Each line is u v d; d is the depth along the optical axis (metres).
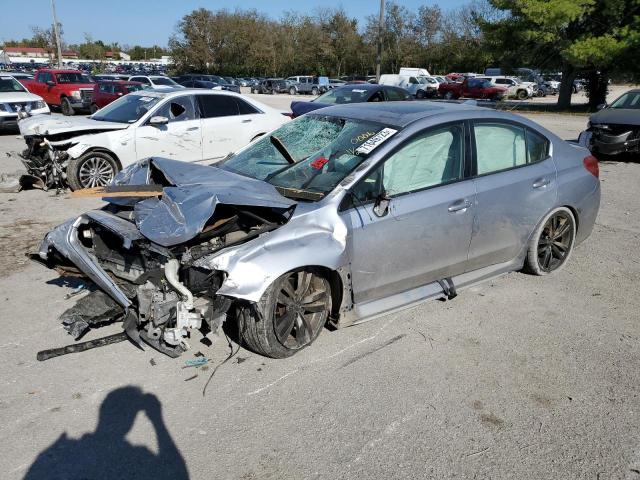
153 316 3.23
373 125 4.07
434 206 3.92
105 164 8.23
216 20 68.81
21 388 3.22
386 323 4.12
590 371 3.54
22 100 15.52
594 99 30.75
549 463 2.72
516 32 29.05
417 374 3.45
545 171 4.71
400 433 2.90
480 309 4.39
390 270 3.83
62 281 4.82
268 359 3.58
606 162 11.77
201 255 3.23
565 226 5.02
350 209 3.57
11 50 100.56
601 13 27.64
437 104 4.59
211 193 3.38
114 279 3.70
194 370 3.44
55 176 8.13
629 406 3.19
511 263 4.75
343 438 2.85
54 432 2.86
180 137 8.91
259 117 9.97
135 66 82.19
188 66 70.25
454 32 61.19
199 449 2.76
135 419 2.97
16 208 7.30
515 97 39.50
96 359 3.55
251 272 3.13
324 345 3.77
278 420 2.98
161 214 3.39
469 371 3.50
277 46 69.00
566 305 4.50
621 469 2.69
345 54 66.62
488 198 4.25
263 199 3.39
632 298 4.67
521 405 3.17
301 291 3.49
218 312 3.15
